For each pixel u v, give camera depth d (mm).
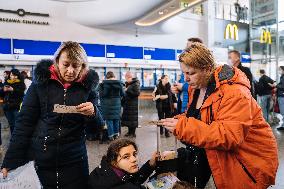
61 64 1691
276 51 14508
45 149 1717
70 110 1670
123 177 1776
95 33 12992
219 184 1519
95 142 6066
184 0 9602
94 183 1783
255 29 16156
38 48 11742
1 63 11047
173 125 1480
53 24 12062
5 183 1534
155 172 1836
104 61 13234
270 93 8281
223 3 17219
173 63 14992
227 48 16750
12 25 11281
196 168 1763
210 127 1403
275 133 6719
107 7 11539
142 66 14188
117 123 6395
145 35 14328
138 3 10633
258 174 1488
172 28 14266
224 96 1447
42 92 1745
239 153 1497
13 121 6199
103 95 6051
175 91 3672
